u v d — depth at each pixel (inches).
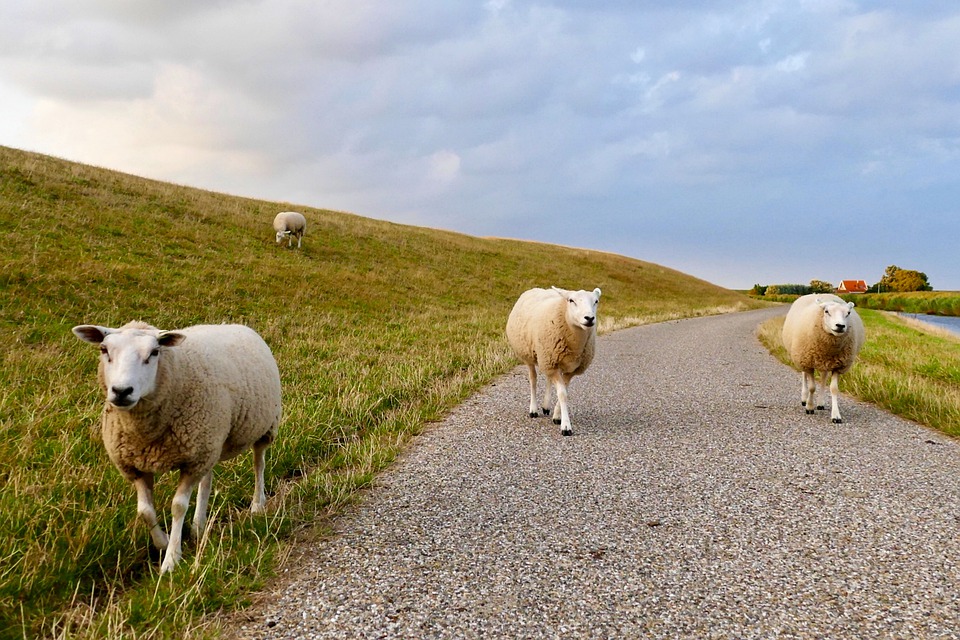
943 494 186.2
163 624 112.6
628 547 149.9
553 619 117.4
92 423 224.8
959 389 366.9
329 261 935.7
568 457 228.2
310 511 173.8
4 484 168.9
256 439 176.1
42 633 113.3
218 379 152.3
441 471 211.2
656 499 183.6
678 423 284.8
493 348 518.0
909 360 479.5
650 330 854.5
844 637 111.1
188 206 948.6
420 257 1239.5
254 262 743.1
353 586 130.2
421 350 487.8
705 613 119.5
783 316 1347.2
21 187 703.7
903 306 2463.1
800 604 122.6
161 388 135.3
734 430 270.7
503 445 244.7
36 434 207.5
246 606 122.3
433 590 128.5
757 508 175.8
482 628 114.2
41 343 339.6
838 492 188.9
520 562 141.8
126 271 526.6
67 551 135.7
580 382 402.3
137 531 148.9
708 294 2096.5
